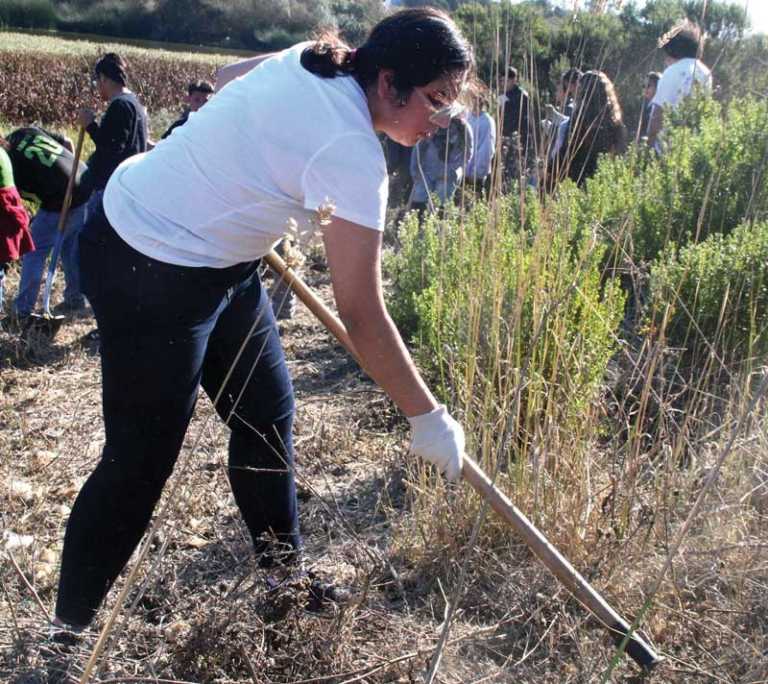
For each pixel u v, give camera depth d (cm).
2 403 507
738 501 317
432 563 321
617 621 261
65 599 272
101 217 253
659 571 299
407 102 229
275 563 294
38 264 639
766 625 284
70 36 4891
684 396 404
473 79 239
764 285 443
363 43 235
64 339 634
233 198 238
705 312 438
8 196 570
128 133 696
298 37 4519
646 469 344
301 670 268
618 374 404
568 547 313
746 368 390
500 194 341
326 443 429
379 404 482
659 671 265
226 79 280
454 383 357
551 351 356
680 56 619
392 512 348
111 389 257
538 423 328
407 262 576
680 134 605
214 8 4784
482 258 340
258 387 282
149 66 3017
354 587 306
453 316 395
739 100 641
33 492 387
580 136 596
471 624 299
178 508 352
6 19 5172
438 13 229
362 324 230
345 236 223
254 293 278
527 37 350
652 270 448
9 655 270
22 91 2502
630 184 553
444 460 242
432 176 665
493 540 325
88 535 265
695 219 528
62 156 654
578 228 524
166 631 284
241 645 251
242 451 291
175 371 253
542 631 289
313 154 224
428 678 225
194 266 244
